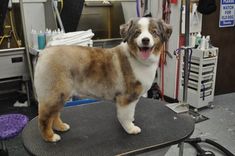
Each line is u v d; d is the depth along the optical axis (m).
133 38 1.17
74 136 1.29
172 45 2.89
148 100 1.72
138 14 3.09
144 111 1.57
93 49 1.23
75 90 1.20
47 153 1.15
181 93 2.89
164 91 3.12
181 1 2.66
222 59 3.16
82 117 1.50
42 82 1.12
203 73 2.71
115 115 1.52
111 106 1.64
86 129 1.36
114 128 1.37
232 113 2.76
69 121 1.45
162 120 1.46
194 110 2.77
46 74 1.11
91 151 1.17
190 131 1.35
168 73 3.03
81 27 3.13
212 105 2.90
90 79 1.18
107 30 3.31
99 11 3.21
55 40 2.23
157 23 1.21
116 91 1.21
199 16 2.80
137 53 1.16
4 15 2.56
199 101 2.74
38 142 1.24
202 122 2.56
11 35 2.76
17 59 2.66
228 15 3.03
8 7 2.65
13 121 1.65
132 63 1.18
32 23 2.96
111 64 1.19
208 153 1.99
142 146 1.21
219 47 3.10
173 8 2.79
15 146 2.14
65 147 1.20
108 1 3.25
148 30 1.18
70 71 1.14
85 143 1.23
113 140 1.26
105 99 1.27
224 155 2.04
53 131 1.31
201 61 2.63
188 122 1.45
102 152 1.16
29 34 2.88
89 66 1.17
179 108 1.62
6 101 3.04
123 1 3.34
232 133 2.36
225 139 2.26
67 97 1.17
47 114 1.16
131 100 1.23
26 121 1.64
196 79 2.72
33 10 2.93
